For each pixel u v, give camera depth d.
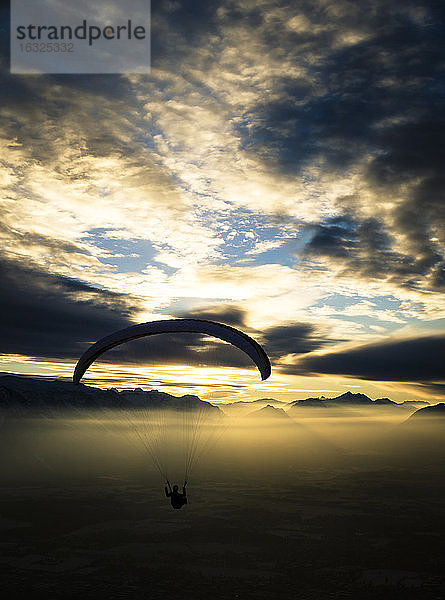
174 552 160.00
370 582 133.62
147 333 38.53
